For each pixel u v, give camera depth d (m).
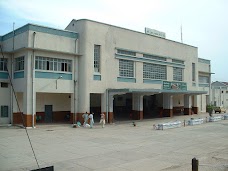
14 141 17.50
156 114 40.94
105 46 29.03
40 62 25.06
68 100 29.88
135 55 32.25
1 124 25.41
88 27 27.55
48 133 21.17
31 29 24.31
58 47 26.06
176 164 11.94
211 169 11.05
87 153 14.11
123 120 32.09
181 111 43.56
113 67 29.84
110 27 29.61
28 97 23.97
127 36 31.34
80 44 27.52
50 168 7.21
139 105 32.72
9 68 26.27
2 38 28.27
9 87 26.19
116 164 11.95
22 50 24.59
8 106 26.02
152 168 11.29
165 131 23.08
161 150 14.98
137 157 13.27
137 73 32.34
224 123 30.56
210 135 20.91
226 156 13.52
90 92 27.48
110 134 21.03
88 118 26.36
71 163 12.12
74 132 21.95
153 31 35.09
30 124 23.98
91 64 27.72
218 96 66.50
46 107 28.17
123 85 30.78
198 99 44.88
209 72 48.62
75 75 27.31
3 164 11.88
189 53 41.38
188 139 18.86
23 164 11.92
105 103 28.81
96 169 11.20
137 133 21.72
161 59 35.97
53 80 25.70
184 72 40.09
